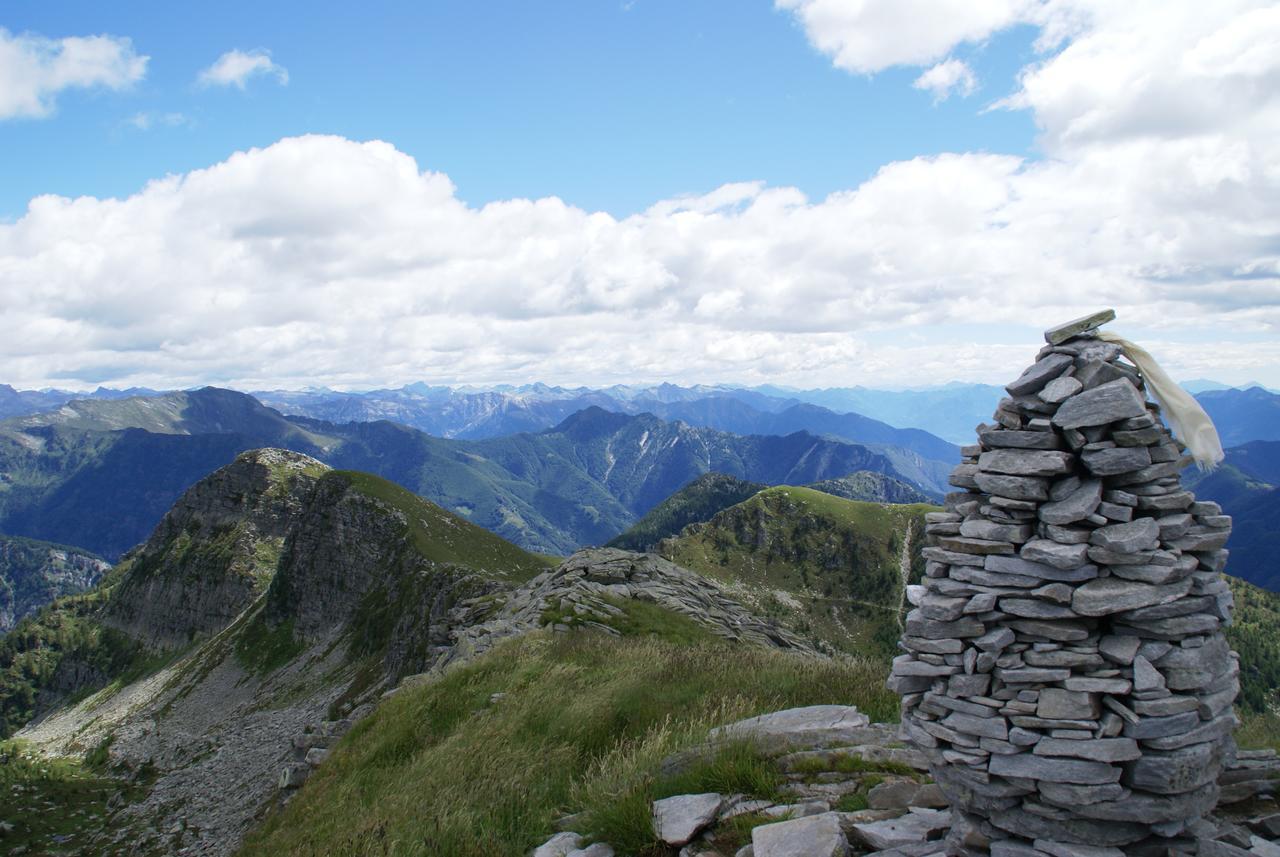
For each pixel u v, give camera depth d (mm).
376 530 165375
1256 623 169250
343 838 13180
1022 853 7547
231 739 118750
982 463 8164
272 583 177500
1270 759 9203
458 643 35438
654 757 12211
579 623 34469
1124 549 7121
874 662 18219
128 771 121875
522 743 15336
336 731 30266
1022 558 7613
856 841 8664
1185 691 7207
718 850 8938
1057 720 7320
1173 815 7117
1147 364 7969
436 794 13469
